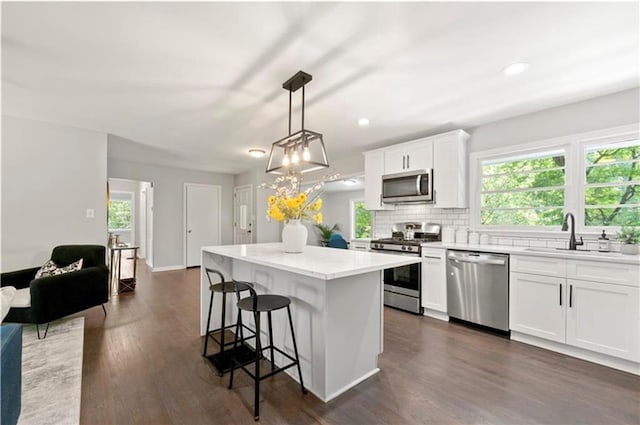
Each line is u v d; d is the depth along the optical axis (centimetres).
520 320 264
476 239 330
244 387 194
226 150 464
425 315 340
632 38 180
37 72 220
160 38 179
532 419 163
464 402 178
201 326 280
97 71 219
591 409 171
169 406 174
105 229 368
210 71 218
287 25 168
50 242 334
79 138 352
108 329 290
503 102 278
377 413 169
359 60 204
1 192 309
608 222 267
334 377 186
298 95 260
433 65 212
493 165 343
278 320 228
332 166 535
